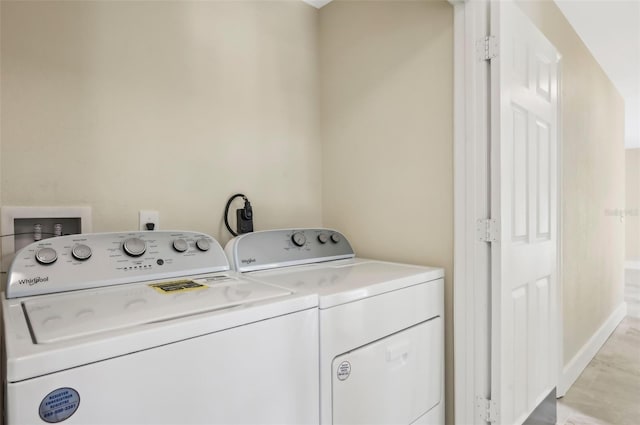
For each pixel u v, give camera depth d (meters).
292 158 1.84
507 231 1.31
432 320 1.32
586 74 2.65
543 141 1.67
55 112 1.15
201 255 1.23
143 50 1.34
